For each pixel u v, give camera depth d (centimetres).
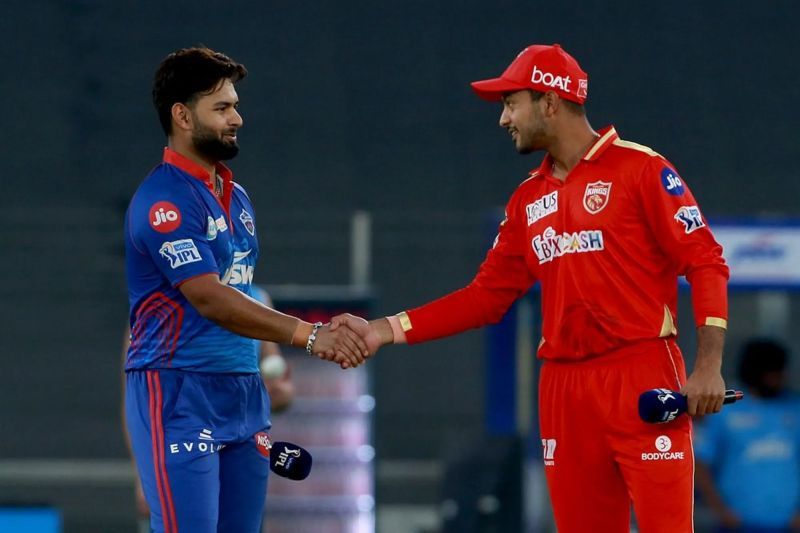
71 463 4162
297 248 4559
